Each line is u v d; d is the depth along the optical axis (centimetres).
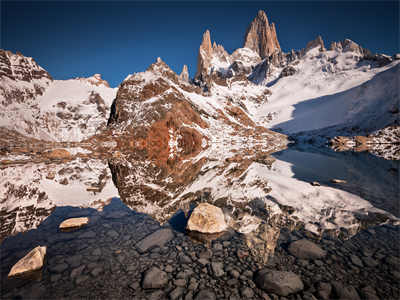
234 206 775
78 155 2841
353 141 5581
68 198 903
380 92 8162
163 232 562
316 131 8031
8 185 1166
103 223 622
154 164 2009
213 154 2908
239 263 422
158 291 341
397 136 5559
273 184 1130
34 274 379
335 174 1448
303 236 542
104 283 359
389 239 523
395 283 358
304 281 363
